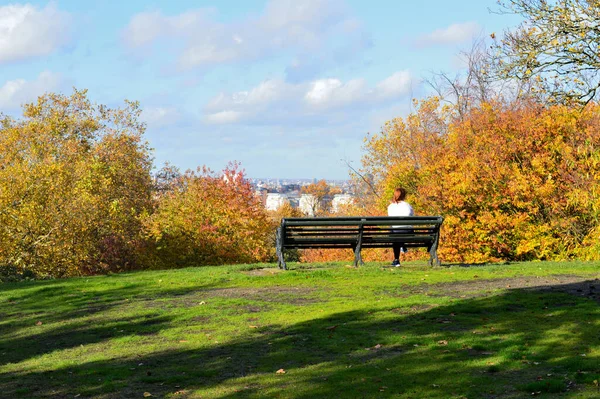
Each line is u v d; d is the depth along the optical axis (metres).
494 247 22.31
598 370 5.18
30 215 26.31
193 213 27.92
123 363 6.15
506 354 5.73
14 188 26.53
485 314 7.53
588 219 19.89
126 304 9.41
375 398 4.75
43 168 27.50
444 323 7.12
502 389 4.82
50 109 37.66
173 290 10.50
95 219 29.39
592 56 17.22
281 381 5.29
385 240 12.05
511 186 20.59
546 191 19.67
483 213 21.86
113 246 31.69
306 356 6.07
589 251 18.34
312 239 12.08
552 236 20.39
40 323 8.43
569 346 5.94
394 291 9.37
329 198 90.94
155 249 28.23
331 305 8.41
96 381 5.55
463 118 30.69
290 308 8.36
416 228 12.06
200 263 27.73
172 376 5.59
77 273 29.20
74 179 29.14
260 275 11.42
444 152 25.33
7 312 9.47
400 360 5.76
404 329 6.93
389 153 37.69
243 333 7.13
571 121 20.16
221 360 6.07
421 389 4.92
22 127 33.94
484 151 22.50
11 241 26.64
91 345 7.04
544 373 5.18
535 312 7.47
